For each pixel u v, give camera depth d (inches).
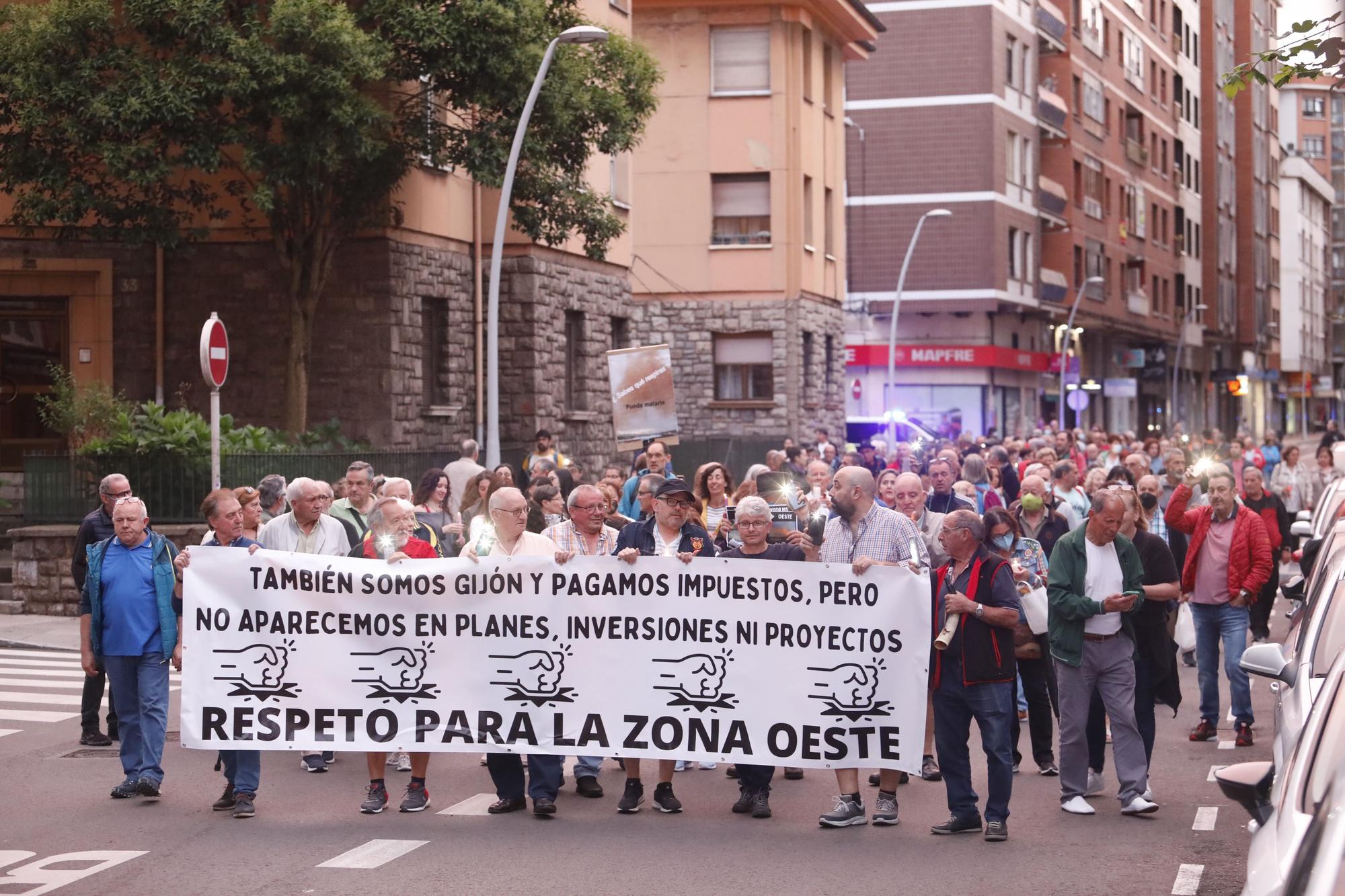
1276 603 940.0
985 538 386.0
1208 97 3457.2
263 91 810.8
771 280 1584.6
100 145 809.5
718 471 545.0
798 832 385.1
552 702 408.8
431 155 917.2
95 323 984.9
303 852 361.7
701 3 1573.6
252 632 412.2
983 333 2106.3
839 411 1724.9
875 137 2106.3
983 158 2070.6
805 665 401.4
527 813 408.5
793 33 1587.1
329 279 962.7
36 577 826.8
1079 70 2481.5
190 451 828.0
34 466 843.4
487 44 864.9
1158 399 3218.5
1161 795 431.2
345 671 411.5
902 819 402.3
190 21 800.9
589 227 987.3
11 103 838.5
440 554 477.1
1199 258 3437.5
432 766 482.0
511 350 1103.6
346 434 959.0
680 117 1590.8
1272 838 204.8
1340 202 5816.9
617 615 408.5
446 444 1027.3
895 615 398.0
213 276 973.8
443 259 1029.2
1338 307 5807.1
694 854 358.6
